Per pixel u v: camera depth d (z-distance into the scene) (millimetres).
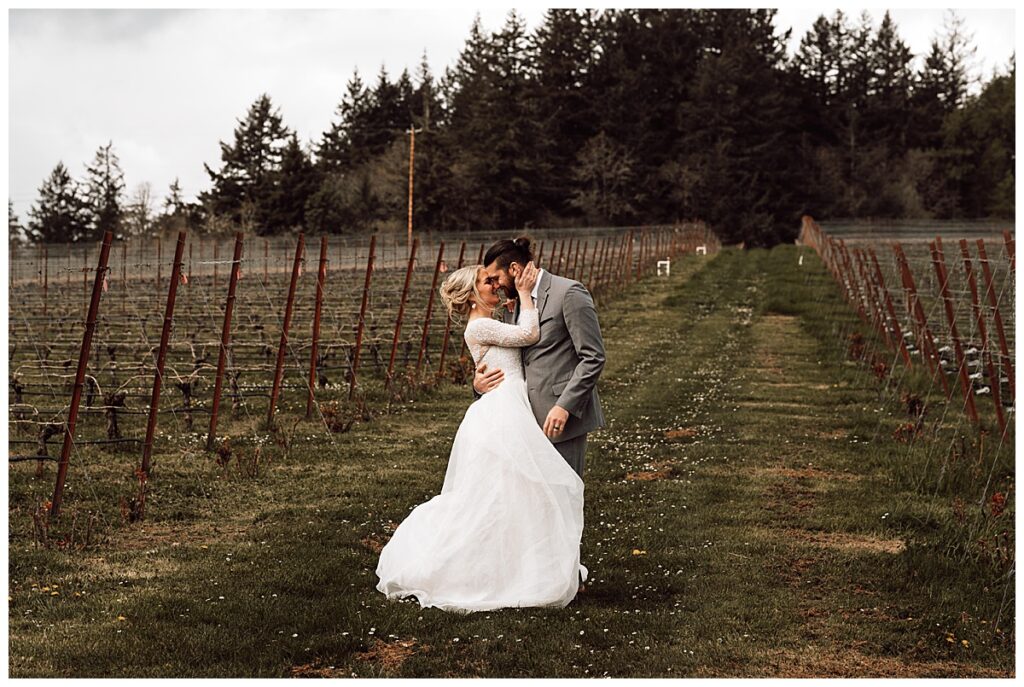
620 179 68312
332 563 5871
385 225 65062
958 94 79438
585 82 74062
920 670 4504
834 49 80000
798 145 73750
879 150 72875
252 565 5887
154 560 6016
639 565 5938
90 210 67688
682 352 16688
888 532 6699
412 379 12742
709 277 31172
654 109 72312
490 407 5336
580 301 5285
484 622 4871
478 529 5180
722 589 5535
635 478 8227
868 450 9227
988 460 8383
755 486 7926
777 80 73875
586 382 5219
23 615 5078
